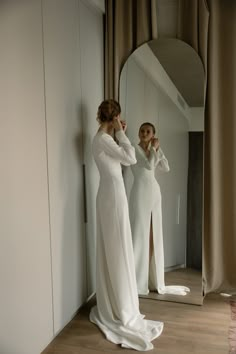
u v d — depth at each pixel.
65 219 2.13
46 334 1.94
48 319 1.96
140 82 2.62
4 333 1.56
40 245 1.84
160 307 2.45
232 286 2.65
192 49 2.49
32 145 1.74
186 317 2.29
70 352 1.90
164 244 2.62
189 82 2.51
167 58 2.55
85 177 2.41
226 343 1.97
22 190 1.67
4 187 1.53
